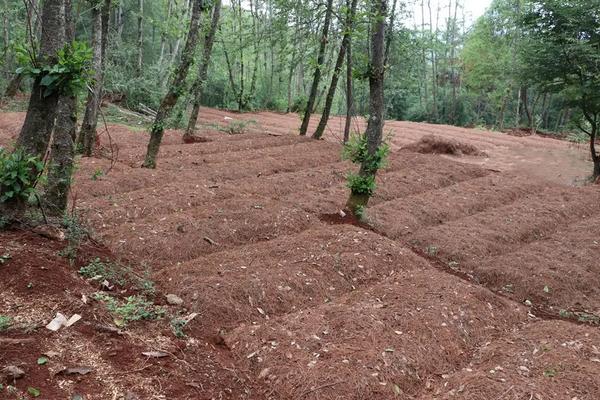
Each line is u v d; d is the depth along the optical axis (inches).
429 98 1437.0
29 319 153.5
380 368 163.8
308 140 609.0
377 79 294.7
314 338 176.7
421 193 405.1
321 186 402.9
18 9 727.7
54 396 125.1
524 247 311.4
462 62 1421.0
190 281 210.1
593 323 235.1
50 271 178.7
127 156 453.7
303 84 1302.9
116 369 142.3
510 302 232.2
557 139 926.4
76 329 154.8
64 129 211.6
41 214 208.5
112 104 778.8
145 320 175.0
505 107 1262.3
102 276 196.2
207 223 274.4
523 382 160.4
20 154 190.4
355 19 290.7
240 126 693.9
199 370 154.6
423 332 187.6
